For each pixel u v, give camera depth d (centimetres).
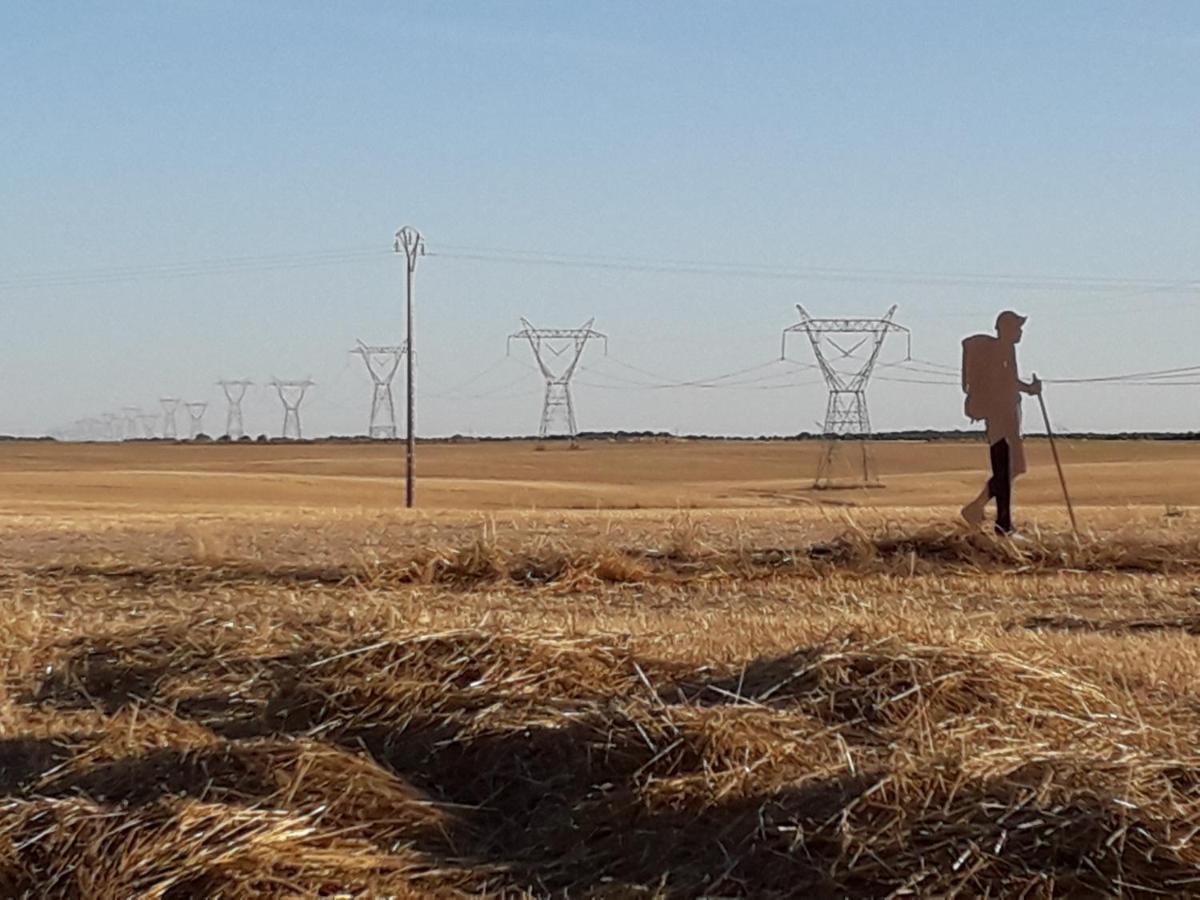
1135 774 827
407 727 999
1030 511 3047
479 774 936
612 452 11956
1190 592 1878
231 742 958
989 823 791
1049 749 868
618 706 947
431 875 809
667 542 2320
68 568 2088
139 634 1347
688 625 1455
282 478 7244
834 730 930
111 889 780
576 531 2509
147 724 1043
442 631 1116
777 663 1048
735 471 9625
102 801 879
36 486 6500
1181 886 757
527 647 1075
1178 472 7288
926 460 10881
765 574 2088
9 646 1320
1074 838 779
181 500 5956
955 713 964
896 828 794
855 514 2733
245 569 2078
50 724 1078
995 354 2375
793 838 799
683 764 888
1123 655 1266
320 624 1397
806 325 8262
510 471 9488
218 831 817
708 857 809
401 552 2195
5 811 849
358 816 871
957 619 1584
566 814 869
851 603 1755
